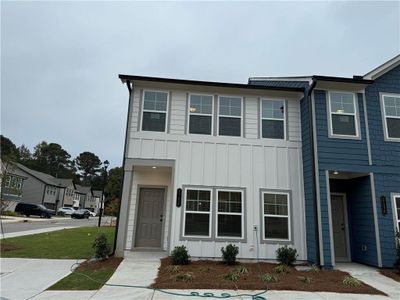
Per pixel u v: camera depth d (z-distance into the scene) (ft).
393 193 27.99
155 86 31.50
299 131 31.86
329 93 29.86
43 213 108.58
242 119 31.71
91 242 38.01
